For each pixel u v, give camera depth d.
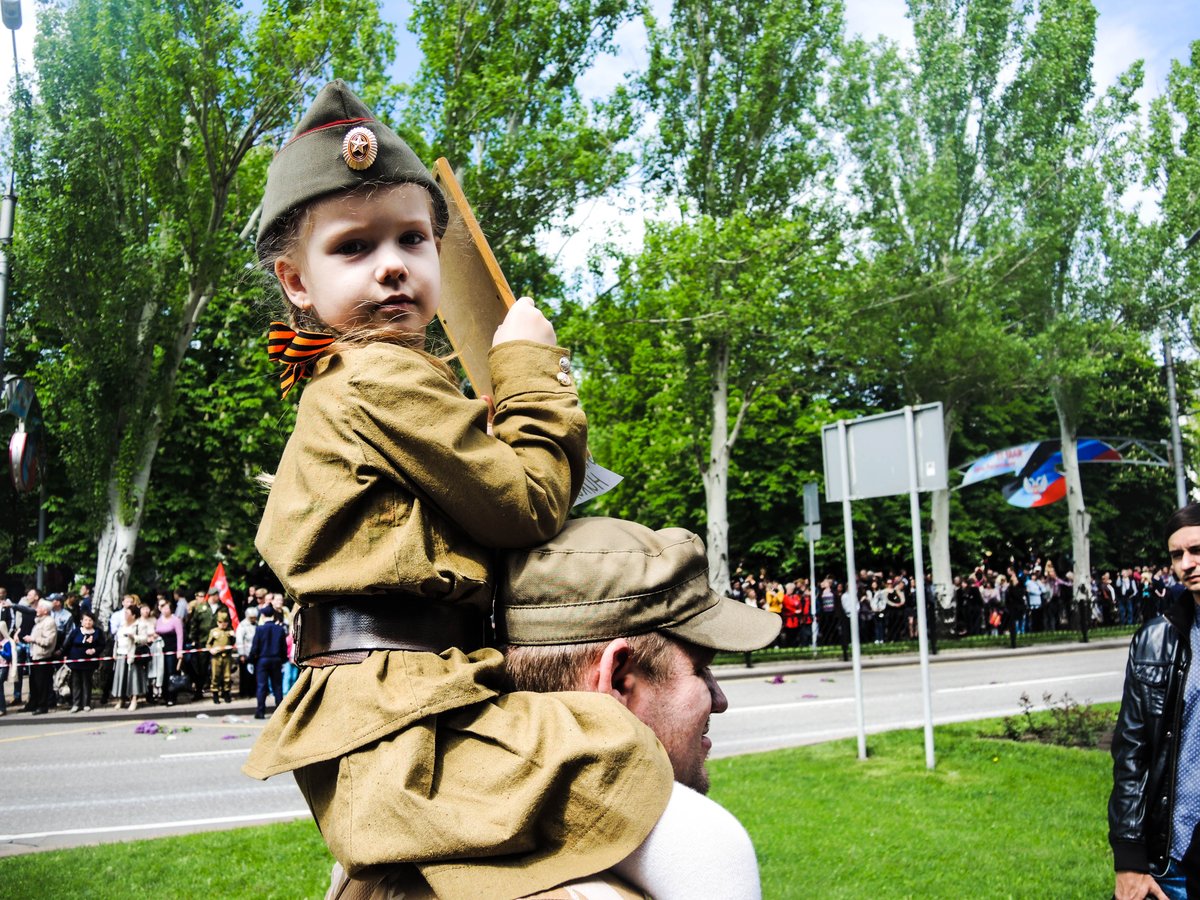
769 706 16.03
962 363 29.84
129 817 9.04
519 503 1.16
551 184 18.78
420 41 18.62
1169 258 31.25
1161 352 33.25
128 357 19.52
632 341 24.03
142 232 19.66
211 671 19.27
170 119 18.41
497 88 17.95
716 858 1.00
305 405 1.23
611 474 1.48
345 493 1.14
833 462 9.96
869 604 28.58
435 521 1.16
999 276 30.16
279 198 1.32
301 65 17.95
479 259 1.41
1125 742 3.87
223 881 6.08
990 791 8.14
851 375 31.27
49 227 18.72
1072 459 33.41
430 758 1.04
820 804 7.75
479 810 1.00
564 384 1.32
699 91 25.23
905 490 9.34
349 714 1.09
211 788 10.50
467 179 18.23
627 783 1.00
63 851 6.94
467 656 1.14
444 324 1.47
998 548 43.53
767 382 26.78
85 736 14.84
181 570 27.34
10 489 30.56
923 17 30.58
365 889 1.13
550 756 1.01
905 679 19.88
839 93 29.27
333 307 1.29
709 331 23.77
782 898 5.47
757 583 28.19
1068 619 32.84
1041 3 30.53
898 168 29.53
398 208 1.30
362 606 1.14
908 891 5.60
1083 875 5.89
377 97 18.06
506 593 1.19
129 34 18.36
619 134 20.02
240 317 21.05
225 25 18.00
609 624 1.15
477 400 1.20
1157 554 46.34
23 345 26.77
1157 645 3.87
